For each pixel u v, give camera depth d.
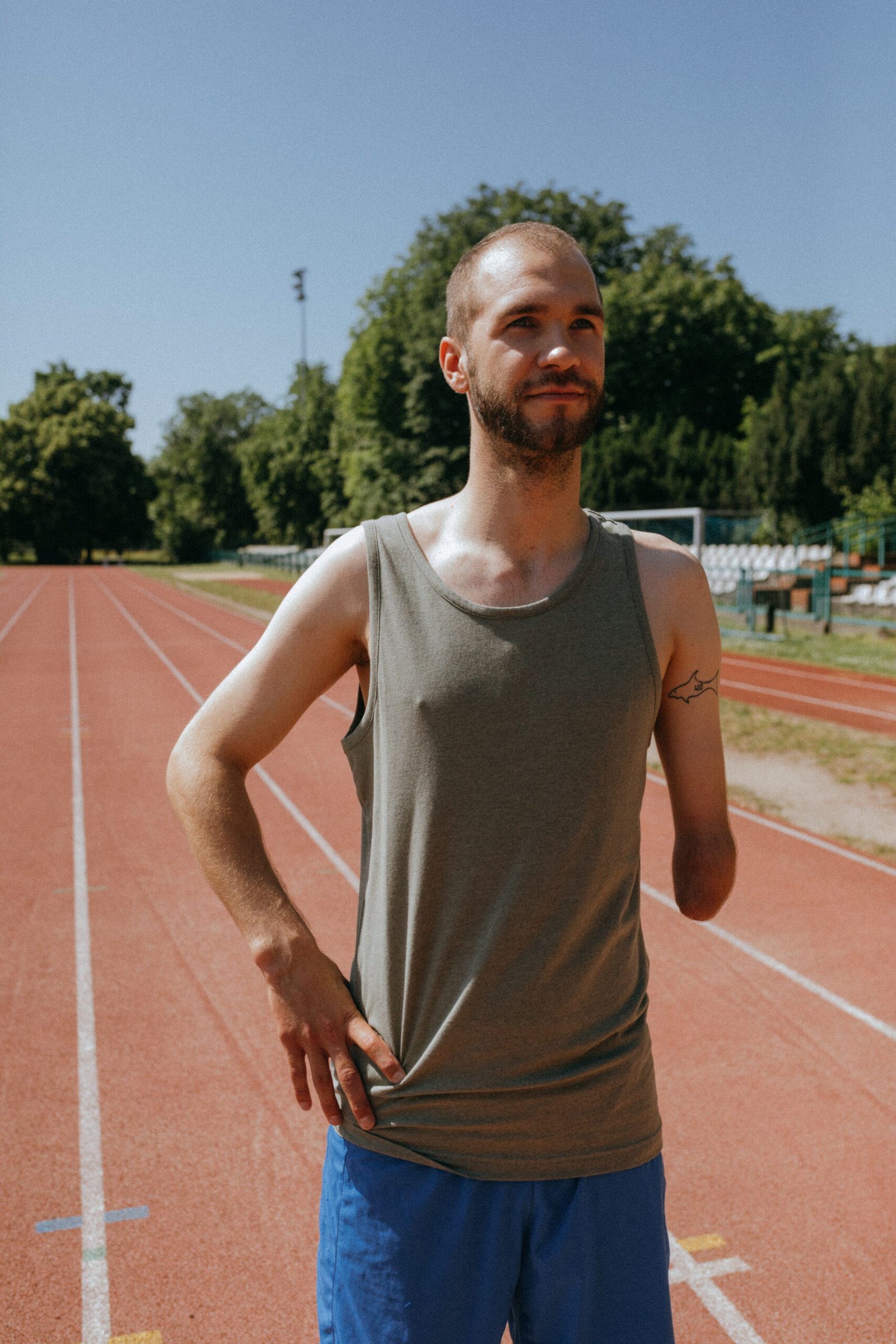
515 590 1.16
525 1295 1.21
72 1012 4.24
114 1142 3.31
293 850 6.50
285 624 1.23
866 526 22.27
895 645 16.94
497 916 1.13
